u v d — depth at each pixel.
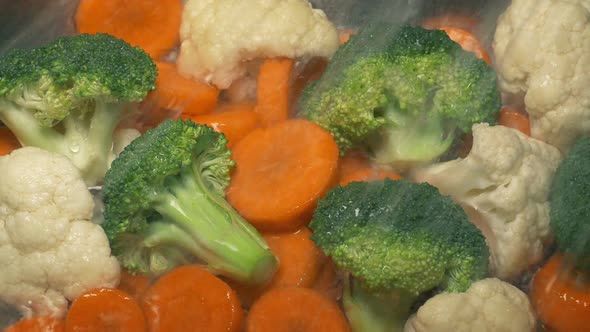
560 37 0.37
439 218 0.34
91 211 0.34
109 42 0.37
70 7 0.40
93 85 0.35
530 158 0.36
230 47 0.38
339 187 0.35
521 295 0.35
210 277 0.34
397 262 0.34
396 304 0.35
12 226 0.34
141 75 0.36
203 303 0.34
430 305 0.34
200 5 0.39
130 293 0.35
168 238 0.35
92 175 0.36
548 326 0.36
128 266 0.35
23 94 0.36
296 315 0.35
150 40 0.40
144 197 0.34
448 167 0.36
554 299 0.35
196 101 0.38
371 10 0.40
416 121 0.36
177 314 0.34
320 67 0.39
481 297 0.34
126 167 0.34
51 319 0.34
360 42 0.38
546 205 0.36
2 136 0.37
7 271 0.34
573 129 0.37
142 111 0.37
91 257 0.34
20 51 0.37
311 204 0.36
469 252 0.34
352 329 0.35
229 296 0.34
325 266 0.35
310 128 0.37
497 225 0.36
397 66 0.36
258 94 0.38
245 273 0.35
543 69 0.37
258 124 0.38
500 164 0.35
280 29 0.38
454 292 0.34
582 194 0.35
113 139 0.37
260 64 0.38
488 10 0.40
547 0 0.38
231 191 0.36
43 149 0.35
